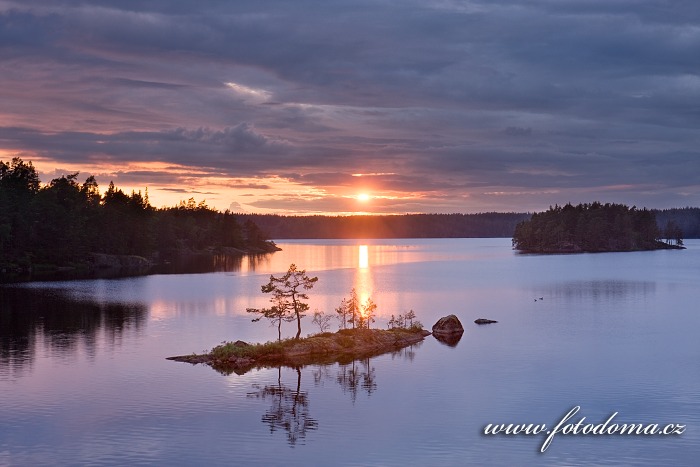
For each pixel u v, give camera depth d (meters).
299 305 88.56
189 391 62.50
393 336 89.56
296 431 52.25
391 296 151.38
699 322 110.12
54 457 46.72
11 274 186.25
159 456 47.06
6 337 87.69
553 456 48.03
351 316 111.75
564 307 131.50
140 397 60.38
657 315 119.12
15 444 49.03
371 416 56.12
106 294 139.38
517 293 159.00
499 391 63.84
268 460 46.56
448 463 46.53
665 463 47.06
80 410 56.62
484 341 90.31
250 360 74.69
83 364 72.38
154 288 154.25
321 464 46.00
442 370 72.12
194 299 133.00
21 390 62.16
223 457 47.00
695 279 199.88
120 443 49.38
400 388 64.56
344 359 77.38
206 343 85.00
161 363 73.19
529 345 87.50
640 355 80.75
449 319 97.94
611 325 106.25
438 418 55.69
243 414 56.12
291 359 76.81
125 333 91.81
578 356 80.06
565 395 62.53
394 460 47.03
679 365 75.06
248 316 109.56
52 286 153.62
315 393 62.53
